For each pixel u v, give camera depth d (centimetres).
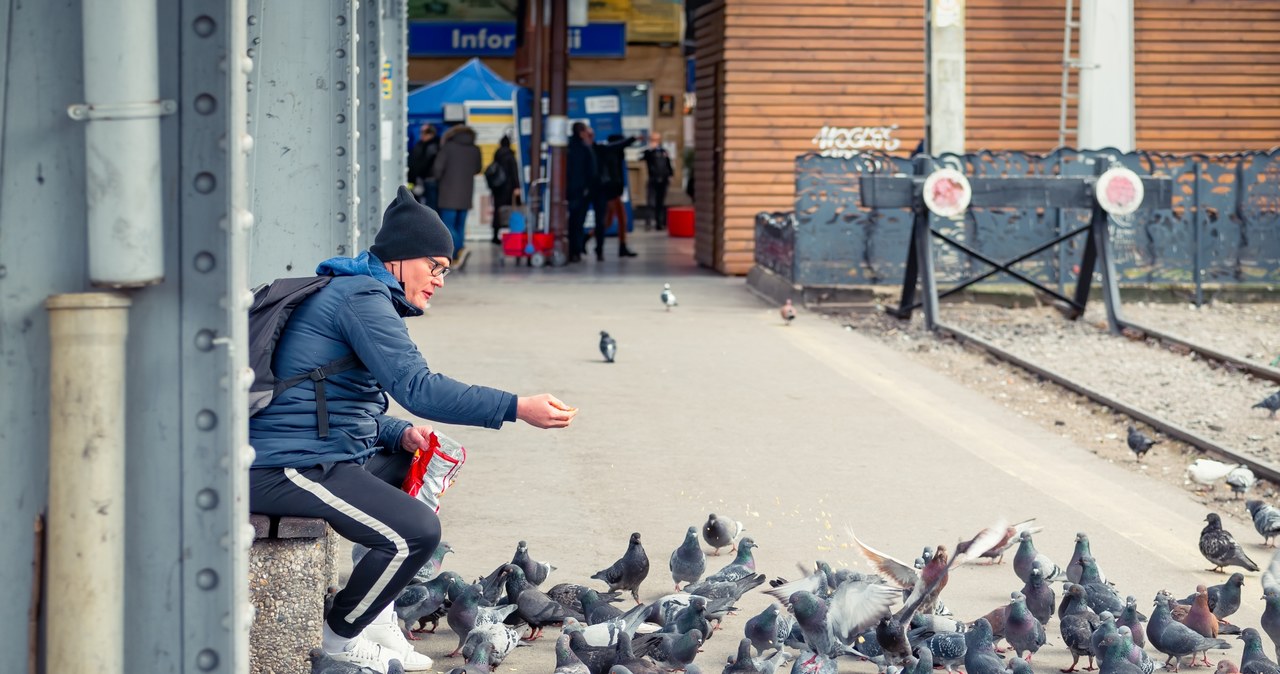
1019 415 1177
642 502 831
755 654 548
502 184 2895
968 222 1881
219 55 289
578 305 1850
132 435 296
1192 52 2298
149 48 286
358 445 489
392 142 1331
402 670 505
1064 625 570
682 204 3941
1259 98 2309
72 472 290
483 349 1438
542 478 888
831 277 1878
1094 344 1608
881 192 1684
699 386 1249
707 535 716
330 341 478
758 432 1056
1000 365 1464
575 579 665
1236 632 619
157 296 294
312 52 709
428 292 511
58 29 292
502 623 554
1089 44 2009
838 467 944
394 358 472
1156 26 2292
